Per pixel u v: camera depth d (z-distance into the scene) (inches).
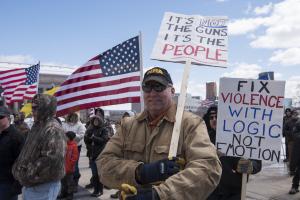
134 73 256.4
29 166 155.8
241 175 153.0
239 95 156.7
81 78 266.8
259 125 153.5
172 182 79.0
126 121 99.5
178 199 77.9
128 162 89.7
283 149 518.3
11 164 182.7
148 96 93.0
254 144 153.1
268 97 153.3
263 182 378.9
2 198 181.3
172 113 93.0
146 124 95.1
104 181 92.8
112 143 97.9
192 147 85.6
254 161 154.6
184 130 89.9
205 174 80.9
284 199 310.7
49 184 158.1
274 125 151.6
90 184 358.9
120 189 86.5
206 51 123.6
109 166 91.5
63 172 162.4
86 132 333.4
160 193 78.0
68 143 308.8
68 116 355.3
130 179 86.4
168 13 132.3
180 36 127.2
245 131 154.7
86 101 263.7
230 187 152.1
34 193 157.8
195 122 90.5
